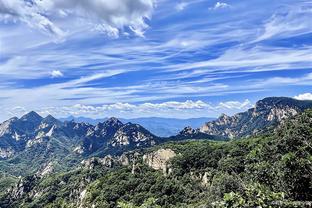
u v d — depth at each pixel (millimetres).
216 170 156125
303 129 56562
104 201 169750
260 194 25062
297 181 40969
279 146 59000
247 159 70250
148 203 26469
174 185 160625
